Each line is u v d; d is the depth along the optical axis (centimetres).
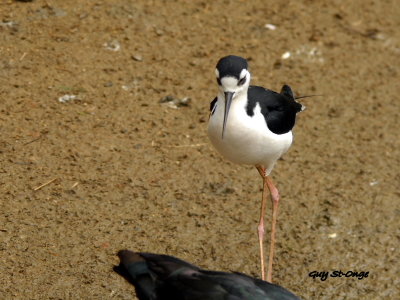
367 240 1009
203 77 1268
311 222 1028
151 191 1030
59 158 1051
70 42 1276
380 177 1120
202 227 991
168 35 1349
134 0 1412
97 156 1068
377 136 1207
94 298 865
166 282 712
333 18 1503
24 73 1190
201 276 716
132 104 1180
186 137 1140
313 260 976
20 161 1030
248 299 695
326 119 1233
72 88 1180
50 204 977
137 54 1285
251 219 1019
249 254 968
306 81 1312
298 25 1457
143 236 959
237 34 1393
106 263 911
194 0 1461
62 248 920
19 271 880
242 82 837
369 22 1512
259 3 1502
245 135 852
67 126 1108
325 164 1133
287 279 947
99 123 1127
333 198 1070
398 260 987
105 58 1260
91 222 964
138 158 1080
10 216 948
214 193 1048
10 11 1317
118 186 1026
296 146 1162
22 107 1124
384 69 1382
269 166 927
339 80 1332
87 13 1352
